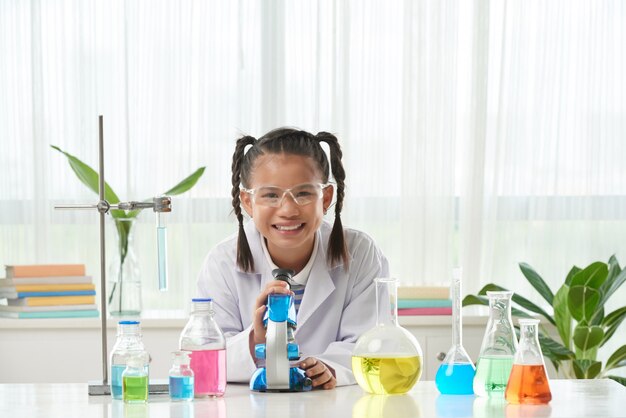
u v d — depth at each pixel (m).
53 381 3.81
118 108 4.15
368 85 4.16
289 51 4.15
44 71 4.14
